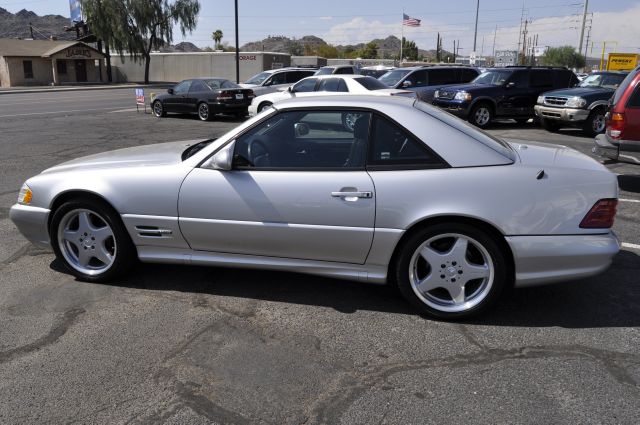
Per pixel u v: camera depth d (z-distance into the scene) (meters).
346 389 2.85
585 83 15.59
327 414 2.64
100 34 51.16
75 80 52.06
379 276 3.67
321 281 4.29
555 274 3.43
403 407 2.69
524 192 3.36
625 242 5.27
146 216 3.94
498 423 2.57
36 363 3.10
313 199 3.58
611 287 4.17
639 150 7.25
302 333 3.46
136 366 3.06
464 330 3.49
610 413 2.64
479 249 3.48
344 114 3.68
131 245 4.13
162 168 3.94
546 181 3.38
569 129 15.16
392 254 3.61
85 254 4.23
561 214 3.37
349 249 3.62
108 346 3.28
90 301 3.92
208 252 3.95
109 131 14.70
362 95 3.97
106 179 4.00
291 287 4.18
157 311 3.76
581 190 3.38
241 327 3.53
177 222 3.89
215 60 52.97
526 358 3.15
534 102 15.37
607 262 3.42
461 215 3.38
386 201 3.47
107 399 2.77
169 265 4.61
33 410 2.68
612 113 7.45
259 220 3.70
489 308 3.56
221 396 2.79
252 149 3.79
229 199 3.74
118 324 3.57
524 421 2.59
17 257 4.82
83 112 21.14
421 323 3.60
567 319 3.65
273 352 3.22
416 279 3.63
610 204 3.41
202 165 3.85
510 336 3.41
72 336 3.40
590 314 3.72
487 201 3.36
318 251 3.69
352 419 2.61
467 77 17.28
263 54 50.25
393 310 3.79
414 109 3.64
